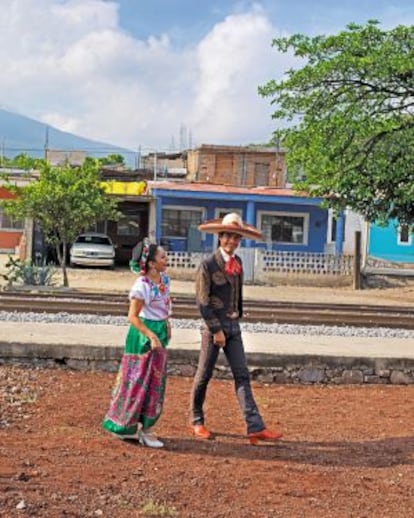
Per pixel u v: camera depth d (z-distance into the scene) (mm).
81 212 26719
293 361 11289
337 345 12688
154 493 5949
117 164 63938
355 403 10055
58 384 10250
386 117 26906
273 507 5816
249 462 7066
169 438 7867
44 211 26844
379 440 8141
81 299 20625
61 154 57969
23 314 15891
